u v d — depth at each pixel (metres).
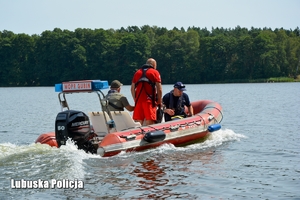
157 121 8.96
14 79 81.56
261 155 8.30
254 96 31.64
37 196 5.69
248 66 79.00
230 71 79.50
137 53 76.00
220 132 10.85
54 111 21.47
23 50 81.38
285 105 21.55
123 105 8.70
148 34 90.75
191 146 9.02
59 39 79.19
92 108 22.45
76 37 79.62
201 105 11.00
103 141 7.76
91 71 78.25
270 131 11.71
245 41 78.31
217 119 9.95
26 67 81.38
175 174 6.82
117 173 6.81
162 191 5.99
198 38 85.12
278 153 8.51
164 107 9.41
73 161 7.08
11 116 18.70
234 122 14.08
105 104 7.84
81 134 7.74
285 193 5.95
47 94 45.62
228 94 35.84
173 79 80.00
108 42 78.31
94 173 6.79
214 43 79.62
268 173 6.95
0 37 85.19
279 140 10.06
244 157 8.09
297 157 8.16
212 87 57.75
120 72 76.62
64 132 7.64
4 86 81.94
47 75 80.00
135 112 8.64
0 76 81.94
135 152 8.07
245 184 6.35
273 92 38.81
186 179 6.55
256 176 6.77
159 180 6.49
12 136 12.23
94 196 5.75
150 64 8.62
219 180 6.54
